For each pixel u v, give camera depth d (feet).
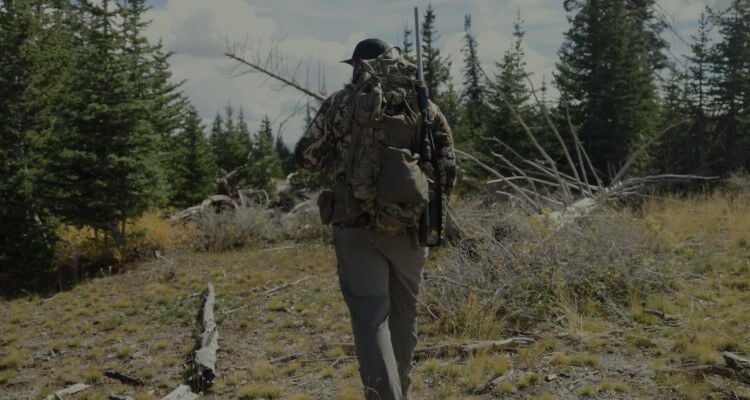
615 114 57.82
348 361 15.16
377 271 8.82
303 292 25.09
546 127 58.39
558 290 16.56
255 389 13.58
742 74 55.72
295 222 44.42
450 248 20.01
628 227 20.31
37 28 42.24
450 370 12.73
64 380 17.28
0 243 37.45
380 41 9.90
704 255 20.51
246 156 107.65
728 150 57.26
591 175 58.54
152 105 38.06
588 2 60.08
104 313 25.49
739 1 47.50
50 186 35.55
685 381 10.48
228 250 39.29
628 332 13.98
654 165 59.21
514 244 18.98
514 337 14.52
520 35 62.54
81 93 36.42
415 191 8.44
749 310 14.56
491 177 55.67
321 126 9.37
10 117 40.81
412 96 9.20
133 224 38.63
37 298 30.40
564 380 11.43
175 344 19.86
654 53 57.52
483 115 64.75
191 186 78.64
